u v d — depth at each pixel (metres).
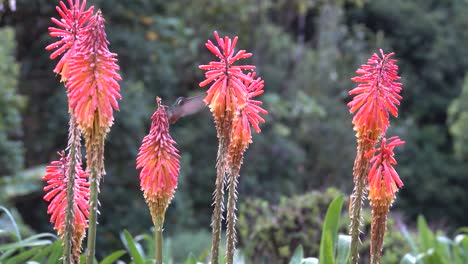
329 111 24.72
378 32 33.88
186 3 20.52
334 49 25.95
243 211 8.54
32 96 17.52
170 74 18.81
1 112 14.20
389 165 3.39
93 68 3.15
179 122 20.66
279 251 7.89
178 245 14.99
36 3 16.67
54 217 3.56
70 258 3.45
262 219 8.23
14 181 13.70
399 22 34.72
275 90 23.89
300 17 27.97
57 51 3.34
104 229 16.48
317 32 28.19
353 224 3.45
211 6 20.44
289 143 22.14
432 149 32.31
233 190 3.46
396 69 3.38
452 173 31.81
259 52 23.22
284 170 21.77
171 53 19.62
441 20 35.25
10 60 14.72
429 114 34.59
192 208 19.80
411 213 31.61
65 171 3.56
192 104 3.55
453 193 31.41
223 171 3.40
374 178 3.37
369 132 3.35
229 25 20.98
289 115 23.09
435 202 31.70
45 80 17.66
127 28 18.56
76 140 3.35
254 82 3.50
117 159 16.84
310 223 8.02
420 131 33.28
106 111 3.20
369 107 3.33
